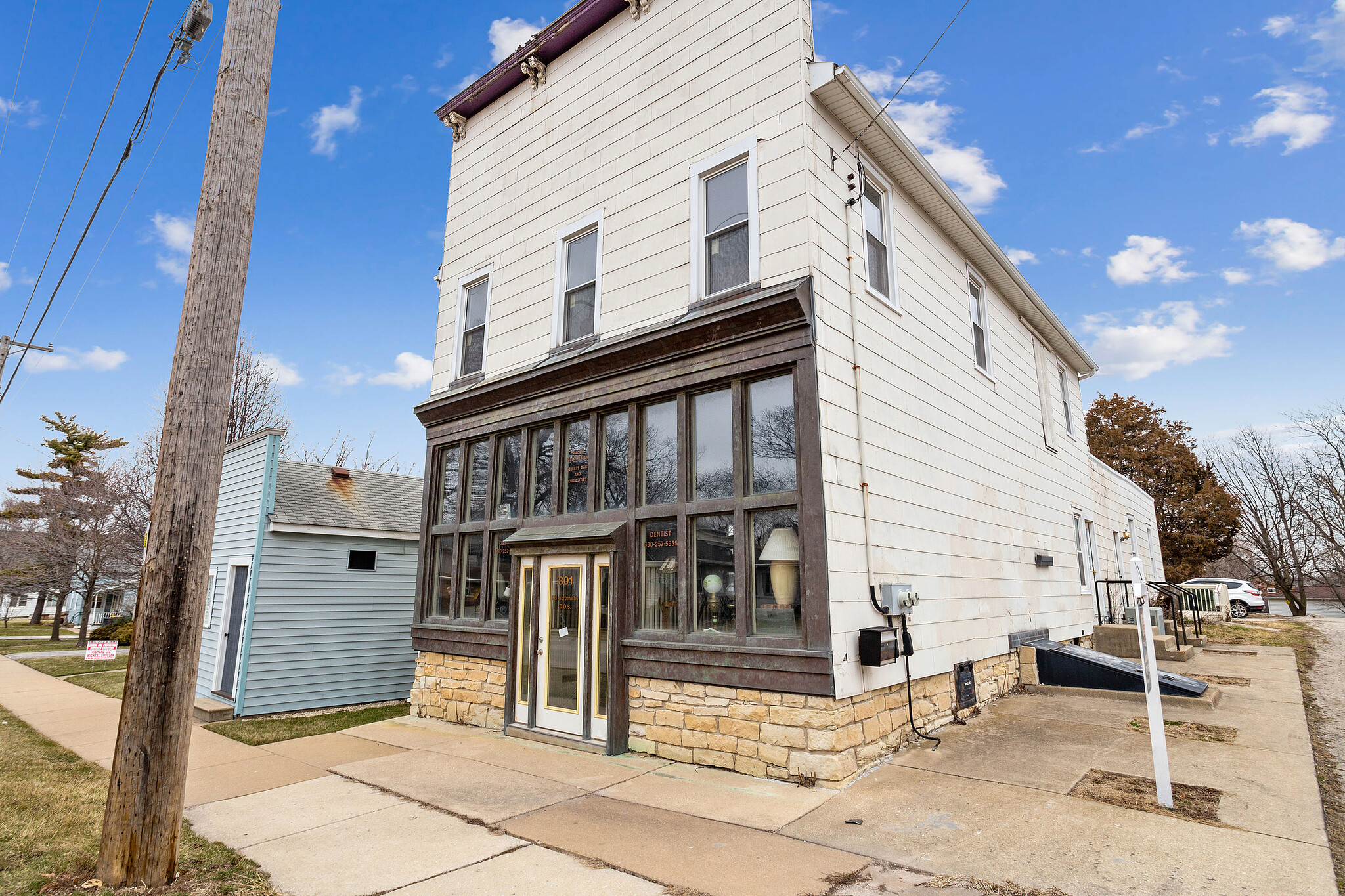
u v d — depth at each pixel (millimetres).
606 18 9164
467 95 11031
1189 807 4883
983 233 10047
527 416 9016
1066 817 4785
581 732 7496
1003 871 3984
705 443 7164
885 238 8273
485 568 9383
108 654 17016
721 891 3840
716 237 7484
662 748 6848
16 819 5312
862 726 6148
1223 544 31938
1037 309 12516
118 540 24547
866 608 6438
